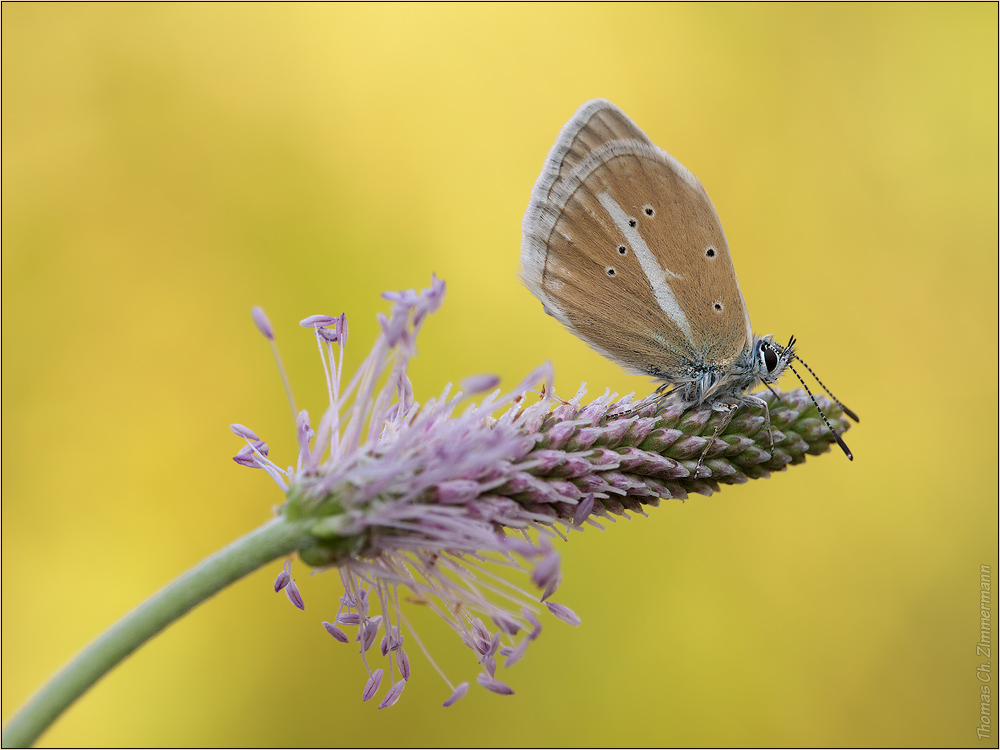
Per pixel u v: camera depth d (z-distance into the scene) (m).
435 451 0.25
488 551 0.25
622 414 0.25
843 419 0.26
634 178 0.26
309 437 0.25
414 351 0.25
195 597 0.25
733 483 0.26
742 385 0.26
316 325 0.25
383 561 0.25
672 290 0.26
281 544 0.25
